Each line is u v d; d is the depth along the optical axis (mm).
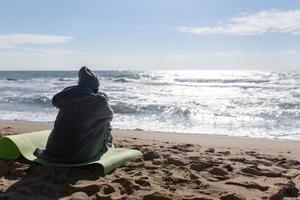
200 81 47438
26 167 5137
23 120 13930
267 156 6793
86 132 5223
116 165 5309
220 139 9375
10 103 20172
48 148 5297
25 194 4211
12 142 5531
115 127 12484
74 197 4109
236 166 5672
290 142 8961
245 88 32781
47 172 4871
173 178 4852
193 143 8578
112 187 4395
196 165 5562
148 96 23953
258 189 4555
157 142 8164
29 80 51156
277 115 15531
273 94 25703
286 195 4375
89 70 5496
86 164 5066
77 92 5176
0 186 4496
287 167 5836
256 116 15312
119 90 29656
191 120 14273
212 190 4449
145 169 5348
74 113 5195
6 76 70312
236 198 4137
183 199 4078
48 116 15250
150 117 15000
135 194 4242
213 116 15336
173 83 42406
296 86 34719
